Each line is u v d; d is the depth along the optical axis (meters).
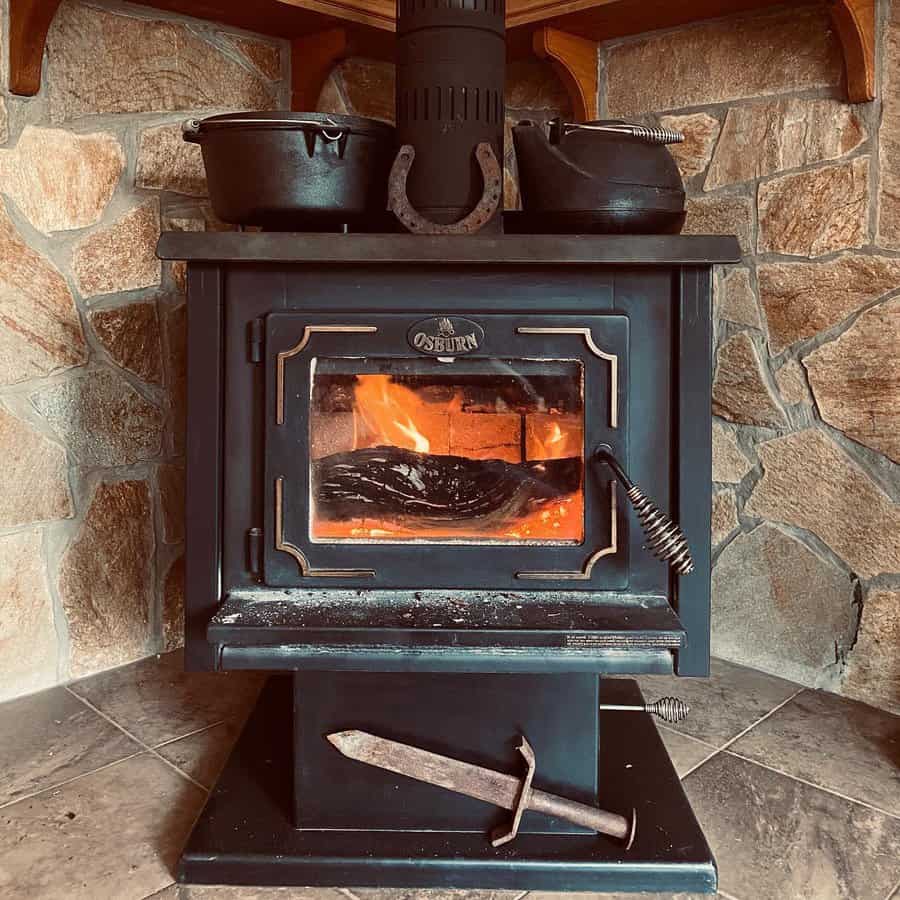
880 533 1.62
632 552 1.17
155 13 1.72
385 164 1.30
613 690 1.67
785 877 1.18
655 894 1.14
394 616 1.10
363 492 1.21
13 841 1.24
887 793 1.37
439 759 1.17
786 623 1.76
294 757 1.20
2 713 1.61
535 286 1.16
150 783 1.39
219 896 1.14
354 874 1.15
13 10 1.51
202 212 1.83
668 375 1.16
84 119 1.65
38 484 1.65
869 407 1.61
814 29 1.62
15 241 1.58
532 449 1.20
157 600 1.85
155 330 1.79
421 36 1.25
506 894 1.15
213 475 1.17
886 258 1.57
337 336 1.14
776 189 1.69
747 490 1.80
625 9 1.69
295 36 1.89
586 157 1.20
